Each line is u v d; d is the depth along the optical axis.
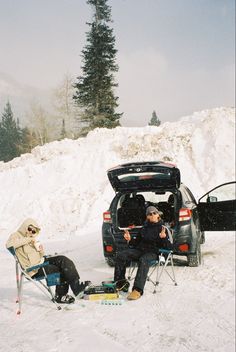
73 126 30.17
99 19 29.92
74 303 4.84
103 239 6.43
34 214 13.51
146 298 5.10
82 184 15.20
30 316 4.48
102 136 19.47
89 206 13.46
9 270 7.18
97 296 5.04
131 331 4.04
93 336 3.88
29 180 16.27
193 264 6.49
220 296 5.14
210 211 7.22
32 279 4.66
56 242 10.24
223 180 14.66
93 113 30.17
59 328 4.09
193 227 6.25
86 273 6.55
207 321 4.33
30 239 4.61
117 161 16.52
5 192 15.91
